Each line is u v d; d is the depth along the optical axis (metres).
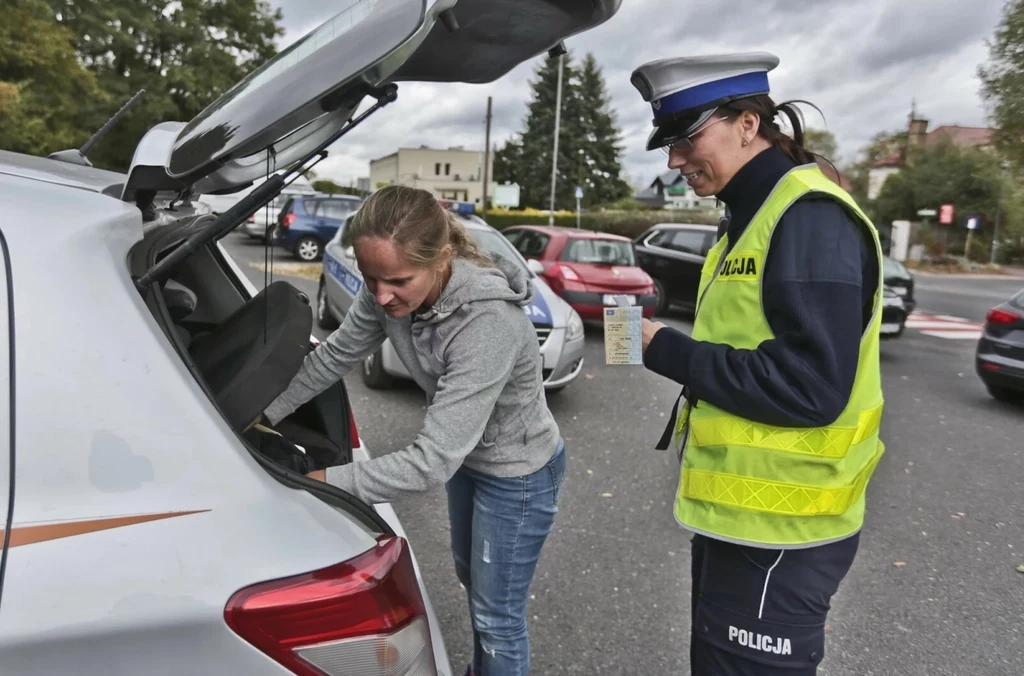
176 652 1.00
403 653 1.13
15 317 1.02
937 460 4.85
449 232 1.50
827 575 1.49
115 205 1.24
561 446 1.82
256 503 1.08
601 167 53.50
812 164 1.50
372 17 1.10
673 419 1.74
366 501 1.34
